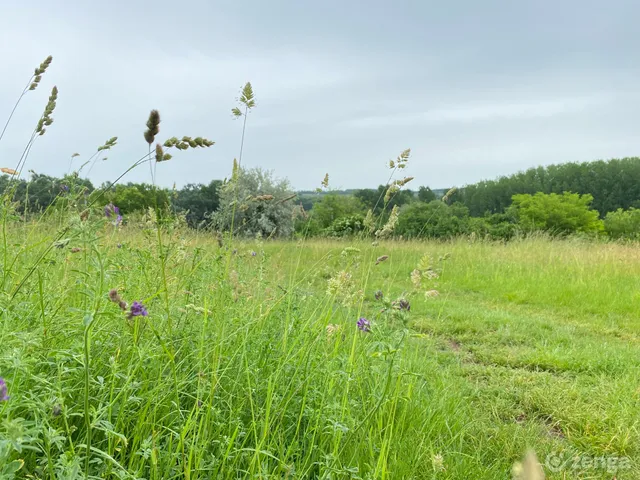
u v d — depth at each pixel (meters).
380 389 3.03
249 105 3.23
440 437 3.09
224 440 2.13
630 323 7.54
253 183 21.28
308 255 6.79
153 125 2.12
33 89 3.06
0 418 1.41
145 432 2.08
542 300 9.36
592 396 4.27
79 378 2.11
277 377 2.55
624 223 43.03
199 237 3.96
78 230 1.88
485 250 14.40
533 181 64.94
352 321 3.94
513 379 4.71
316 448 2.44
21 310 2.26
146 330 2.47
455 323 7.04
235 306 3.22
